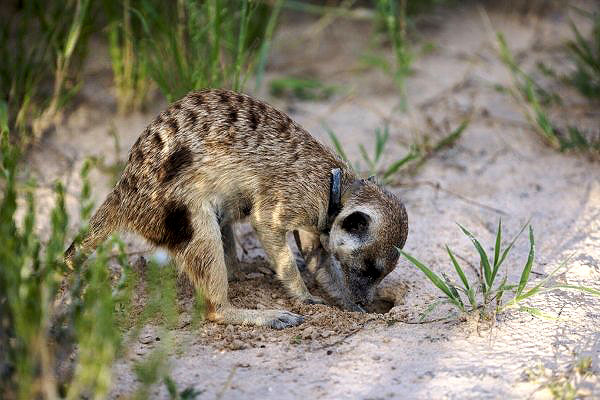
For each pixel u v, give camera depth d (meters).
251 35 15.68
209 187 9.09
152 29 13.63
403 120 14.55
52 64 13.91
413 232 11.09
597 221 11.26
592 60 14.98
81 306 7.36
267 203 9.34
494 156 13.31
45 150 13.13
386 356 8.15
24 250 7.04
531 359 7.94
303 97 15.39
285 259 9.55
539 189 12.28
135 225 9.18
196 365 8.05
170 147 9.06
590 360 7.75
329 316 9.06
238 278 10.20
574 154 13.30
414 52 17.27
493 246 10.73
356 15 16.83
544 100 15.05
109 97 14.81
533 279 9.80
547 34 18.14
